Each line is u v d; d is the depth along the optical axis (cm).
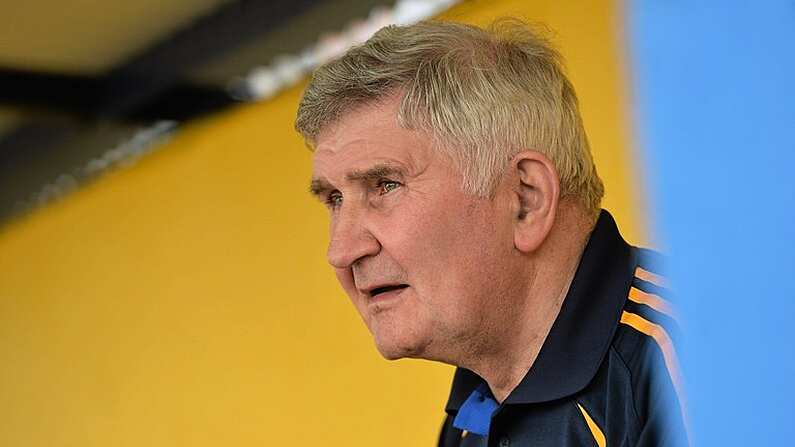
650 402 231
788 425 99
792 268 99
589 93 541
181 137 903
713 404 102
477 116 248
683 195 104
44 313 1032
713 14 102
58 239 1015
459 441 305
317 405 736
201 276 847
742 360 101
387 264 250
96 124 998
